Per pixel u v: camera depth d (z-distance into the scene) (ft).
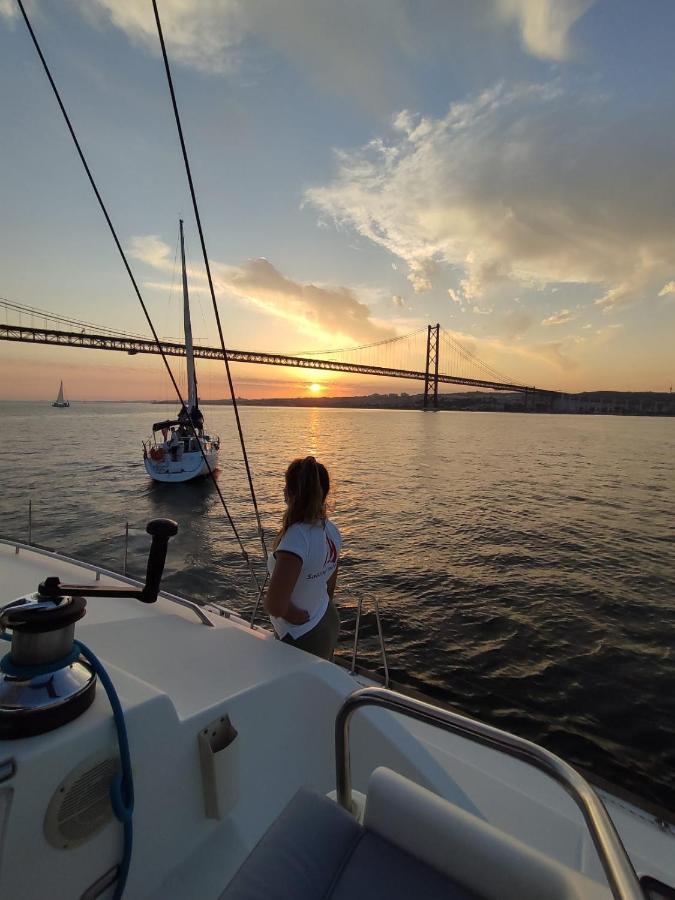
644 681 19.75
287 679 5.78
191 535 44.57
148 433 190.08
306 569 6.56
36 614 3.21
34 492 64.75
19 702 3.22
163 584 31.65
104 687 3.77
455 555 37.40
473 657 21.50
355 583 30.94
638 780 14.73
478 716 17.53
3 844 3.05
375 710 5.82
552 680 19.77
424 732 6.16
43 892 3.27
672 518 51.78
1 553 10.80
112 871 3.68
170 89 7.20
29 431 199.52
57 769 3.24
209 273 8.38
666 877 4.45
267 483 76.43
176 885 4.16
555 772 3.02
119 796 3.57
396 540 41.86
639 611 26.73
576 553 38.14
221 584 31.76
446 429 263.90
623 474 91.30
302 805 3.54
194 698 5.03
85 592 3.53
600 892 2.75
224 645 6.59
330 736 5.84
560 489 71.67
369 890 3.05
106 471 84.53
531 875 2.89
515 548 39.47
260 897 2.95
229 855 4.50
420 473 89.10
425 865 3.18
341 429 254.68
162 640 6.72
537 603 27.76
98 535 43.09
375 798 3.42
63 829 3.32
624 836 4.96
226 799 4.61
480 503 59.77
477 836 3.09
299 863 3.17
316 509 6.55
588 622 25.23
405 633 23.76
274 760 5.40
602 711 17.81
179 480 70.74
